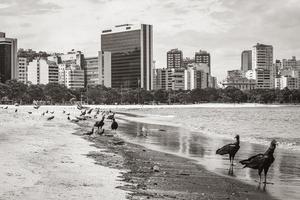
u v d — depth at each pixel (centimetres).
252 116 14188
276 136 5759
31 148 3164
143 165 2738
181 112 17588
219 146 4144
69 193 1733
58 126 6166
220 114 15812
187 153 3544
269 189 2064
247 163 2288
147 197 1762
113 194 1770
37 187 1803
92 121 8200
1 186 1781
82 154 3070
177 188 2016
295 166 2827
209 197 1844
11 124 6044
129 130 6450
